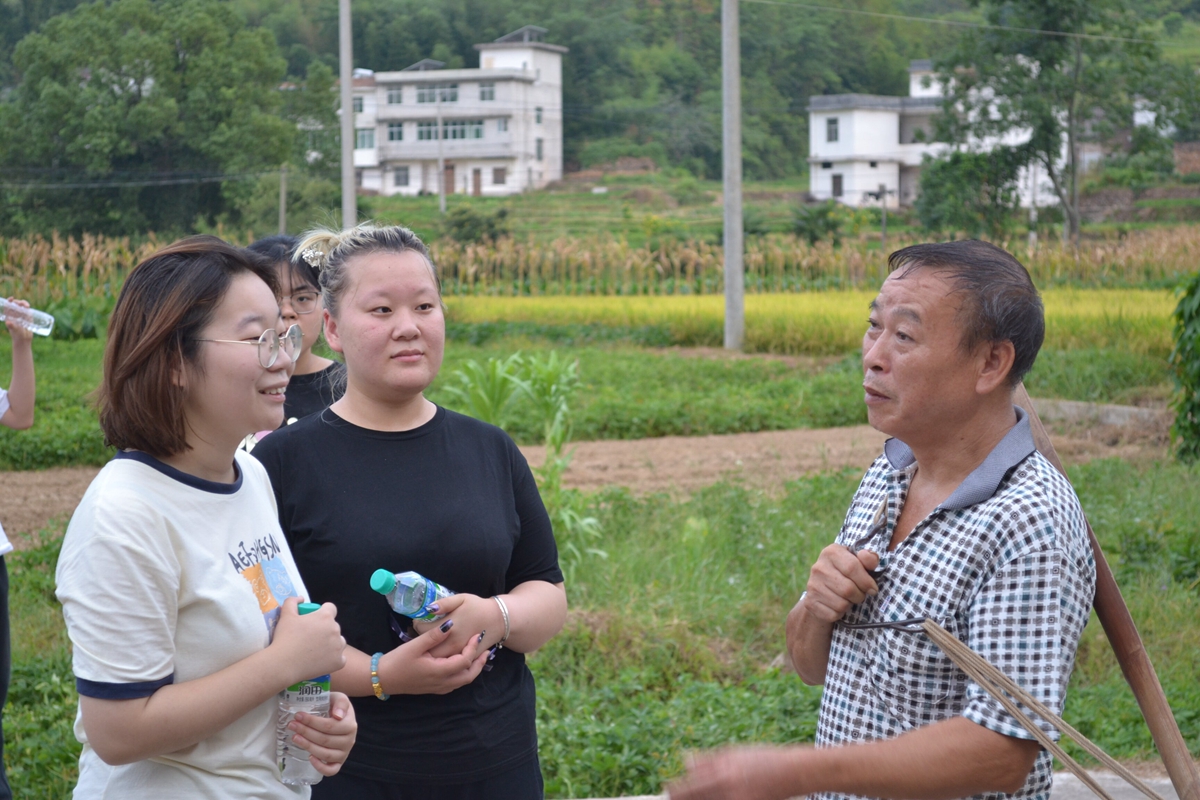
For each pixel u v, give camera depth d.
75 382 15.64
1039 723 1.82
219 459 2.13
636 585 6.32
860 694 2.10
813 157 79.44
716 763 1.85
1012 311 2.01
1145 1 74.94
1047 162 42.81
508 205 79.44
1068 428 11.88
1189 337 9.84
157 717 1.91
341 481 2.55
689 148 94.94
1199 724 4.65
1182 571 6.54
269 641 2.11
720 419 12.94
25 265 26.73
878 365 2.10
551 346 20.84
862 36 102.12
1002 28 41.28
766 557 6.85
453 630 2.41
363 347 2.55
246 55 59.91
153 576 1.93
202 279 2.02
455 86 90.69
